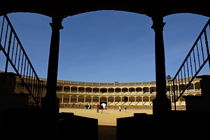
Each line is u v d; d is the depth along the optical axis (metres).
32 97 6.52
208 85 4.27
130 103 68.38
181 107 44.66
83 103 68.44
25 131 3.99
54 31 6.19
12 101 4.71
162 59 5.65
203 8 6.10
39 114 4.20
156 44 5.87
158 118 4.85
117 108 59.94
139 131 4.34
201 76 4.48
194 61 5.41
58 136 4.23
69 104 59.94
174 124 3.97
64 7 6.41
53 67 5.78
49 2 6.23
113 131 7.40
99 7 6.62
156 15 6.19
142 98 67.69
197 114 3.94
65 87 69.50
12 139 3.89
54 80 5.70
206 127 3.73
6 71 4.49
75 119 4.45
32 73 6.37
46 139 4.10
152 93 66.50
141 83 69.12
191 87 54.69
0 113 4.08
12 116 4.02
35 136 4.03
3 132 3.90
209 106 4.18
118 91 72.75
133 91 71.06
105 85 72.31
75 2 6.38
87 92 70.69
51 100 5.48
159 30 6.00
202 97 4.52
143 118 4.82
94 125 4.67
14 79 4.86
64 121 4.33
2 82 4.27
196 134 3.76
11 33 4.93
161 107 5.16
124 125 4.51
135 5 6.38
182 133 3.85
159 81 5.48
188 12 6.34
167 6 6.14
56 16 6.35
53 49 5.95
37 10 6.43
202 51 5.00
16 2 6.11
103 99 71.81
